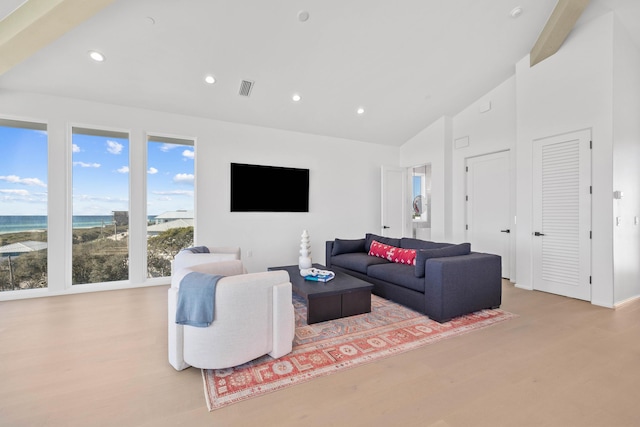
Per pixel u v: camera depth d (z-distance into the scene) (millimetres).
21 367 2012
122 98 3906
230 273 2617
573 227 3604
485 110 4898
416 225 6793
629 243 3523
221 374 1924
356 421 1505
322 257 5637
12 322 2828
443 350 2266
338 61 3699
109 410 1581
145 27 2898
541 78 3893
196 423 1490
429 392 1745
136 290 3980
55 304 3375
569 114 3621
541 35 3660
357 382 1847
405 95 4656
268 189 5066
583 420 1510
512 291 3949
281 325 2119
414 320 2885
